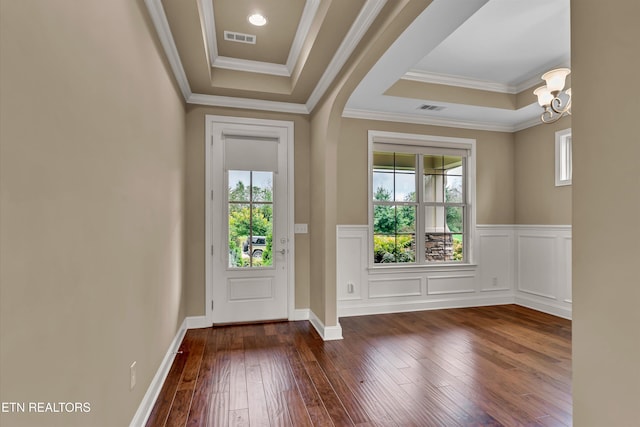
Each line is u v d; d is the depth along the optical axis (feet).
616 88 2.43
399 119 13.87
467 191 15.03
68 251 3.42
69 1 3.41
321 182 11.12
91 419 3.96
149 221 6.47
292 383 7.61
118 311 4.83
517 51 10.43
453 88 12.53
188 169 11.59
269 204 12.47
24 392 2.73
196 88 11.00
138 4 5.74
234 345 9.95
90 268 3.92
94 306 4.03
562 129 13.28
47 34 3.04
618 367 2.43
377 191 13.99
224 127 12.00
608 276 2.49
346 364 8.64
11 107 2.56
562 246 13.15
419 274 14.19
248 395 7.08
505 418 6.31
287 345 9.96
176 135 9.46
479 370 8.32
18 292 2.66
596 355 2.58
